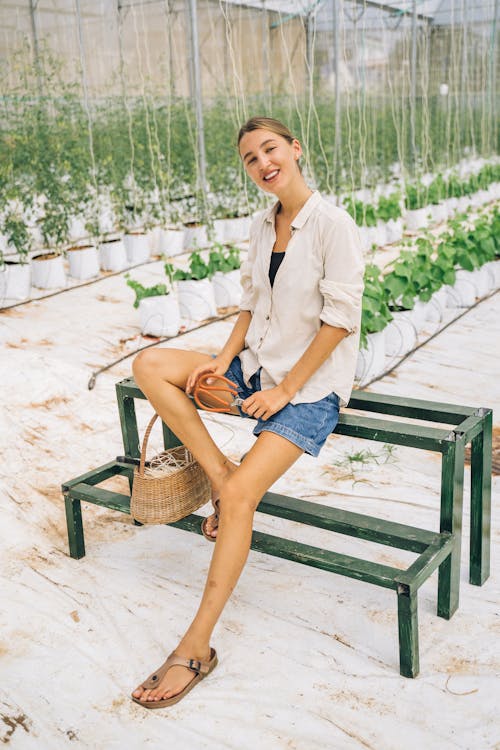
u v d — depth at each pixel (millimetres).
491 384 4020
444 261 5023
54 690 1990
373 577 1942
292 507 2295
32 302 6062
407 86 12672
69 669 2070
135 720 1871
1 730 1854
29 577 2521
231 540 1995
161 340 5012
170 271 5465
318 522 2238
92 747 1789
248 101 9711
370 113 10961
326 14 11750
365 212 7238
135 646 2154
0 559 2637
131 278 6699
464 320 5191
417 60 13070
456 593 2211
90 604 2359
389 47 12914
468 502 2857
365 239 7305
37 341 5070
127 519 2895
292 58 12062
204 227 7633
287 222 2285
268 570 2518
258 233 2410
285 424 2127
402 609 1911
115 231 8398
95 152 7797
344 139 9844
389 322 4242
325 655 2068
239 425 3641
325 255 2180
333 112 10359
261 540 2184
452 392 3932
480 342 4707
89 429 3682
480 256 5668
